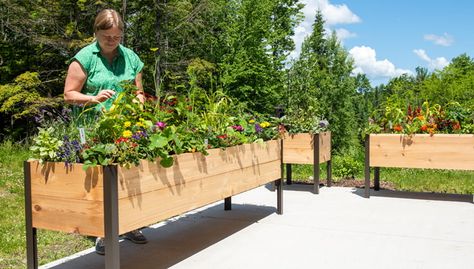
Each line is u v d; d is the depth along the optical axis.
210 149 3.16
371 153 5.13
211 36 15.33
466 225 3.87
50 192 2.41
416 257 3.01
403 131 5.05
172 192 2.72
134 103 2.78
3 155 8.43
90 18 12.50
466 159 4.74
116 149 2.28
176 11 13.09
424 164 4.90
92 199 2.26
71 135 2.51
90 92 3.13
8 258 3.13
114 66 3.24
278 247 3.28
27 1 12.12
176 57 14.29
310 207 4.67
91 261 3.02
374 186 5.71
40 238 3.62
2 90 11.34
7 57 12.80
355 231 3.69
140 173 2.42
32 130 12.06
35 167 2.45
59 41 12.07
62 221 2.38
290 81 14.79
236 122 3.96
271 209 4.61
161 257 3.11
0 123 12.55
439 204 4.79
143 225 2.45
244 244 3.37
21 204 4.87
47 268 2.88
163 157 2.59
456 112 5.30
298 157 5.59
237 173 3.53
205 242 3.46
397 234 3.59
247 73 14.55
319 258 3.01
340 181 6.55
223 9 15.55
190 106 3.44
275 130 4.31
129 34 13.30
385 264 2.88
